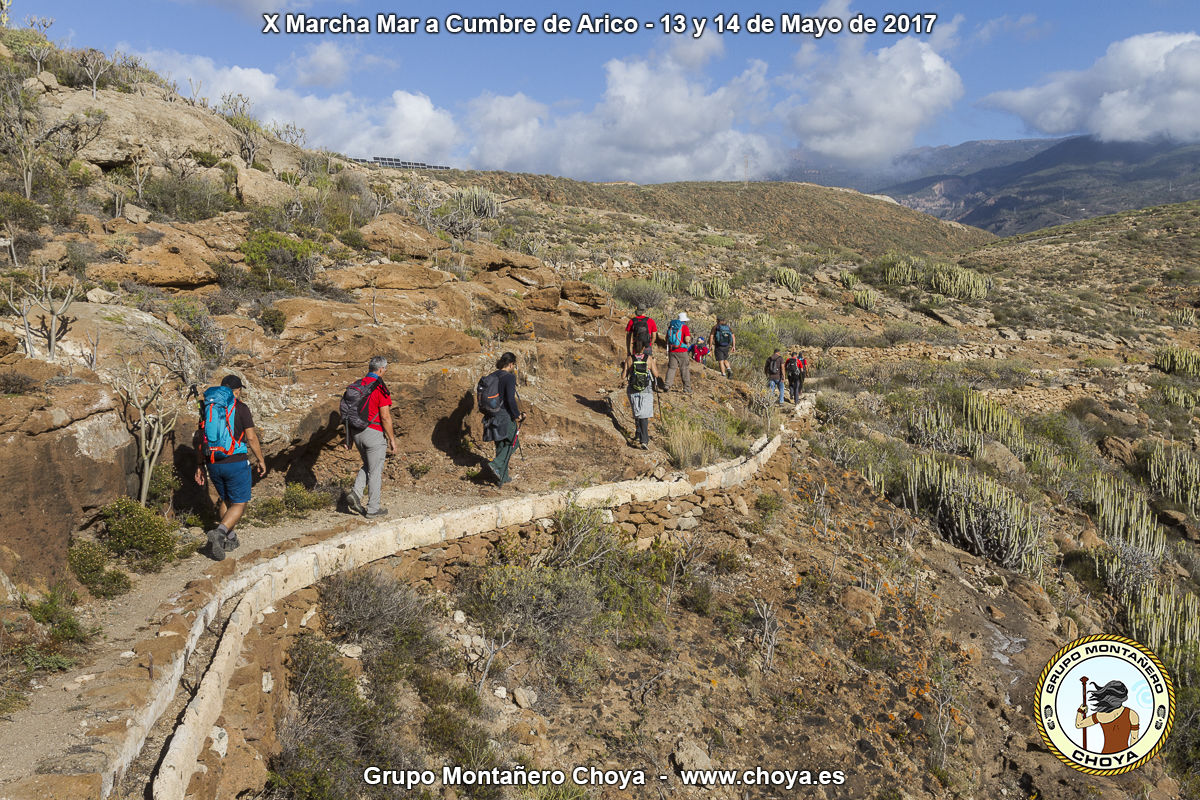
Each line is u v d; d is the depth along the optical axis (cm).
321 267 1059
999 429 1964
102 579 492
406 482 839
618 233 4159
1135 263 4906
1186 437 2264
